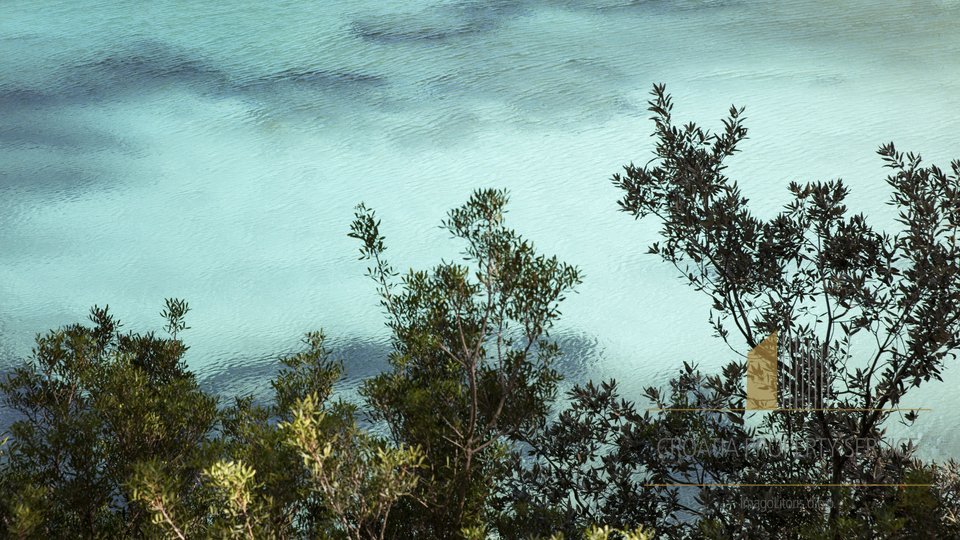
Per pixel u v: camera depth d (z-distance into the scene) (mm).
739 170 31500
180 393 7949
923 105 35500
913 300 6789
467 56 42469
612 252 27328
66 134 36656
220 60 42781
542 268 6539
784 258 7648
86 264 27781
